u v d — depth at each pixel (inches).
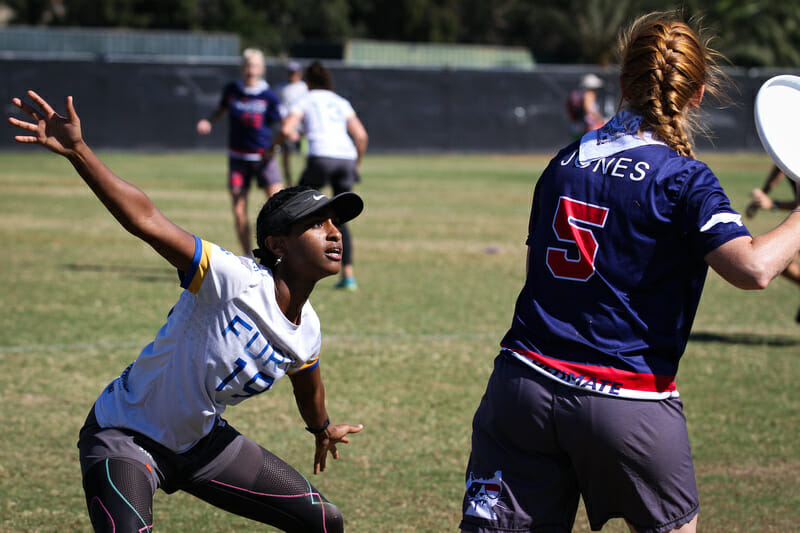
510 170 2751.0
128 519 264.5
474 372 657.0
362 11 6811.0
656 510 265.3
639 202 260.5
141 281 981.2
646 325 261.9
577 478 275.4
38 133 243.9
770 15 5285.4
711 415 576.4
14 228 1378.0
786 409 590.9
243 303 271.6
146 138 3056.1
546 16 5762.8
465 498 280.5
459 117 3385.8
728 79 287.6
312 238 275.7
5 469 458.3
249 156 1043.3
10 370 626.8
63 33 3806.6
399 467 479.2
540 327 272.5
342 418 549.6
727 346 766.5
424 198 1947.6
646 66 271.7
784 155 273.7
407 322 812.0
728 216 249.4
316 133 960.3
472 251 1263.5
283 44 6471.5
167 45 3902.6
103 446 281.4
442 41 6683.1
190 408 282.0
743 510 433.4
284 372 294.0
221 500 305.1
